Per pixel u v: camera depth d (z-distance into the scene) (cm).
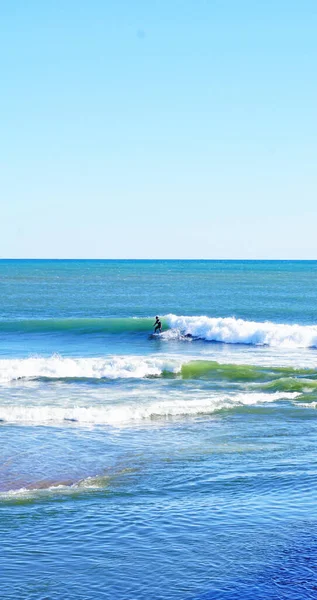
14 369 2667
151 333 4241
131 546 977
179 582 864
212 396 2216
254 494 1210
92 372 2648
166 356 3272
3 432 1727
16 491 1245
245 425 1816
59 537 1011
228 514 1106
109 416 1905
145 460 1460
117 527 1052
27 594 831
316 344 3709
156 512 1120
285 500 1174
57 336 4169
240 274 16462
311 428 1778
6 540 999
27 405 2048
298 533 1023
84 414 1912
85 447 1577
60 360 2806
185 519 1087
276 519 1083
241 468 1384
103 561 926
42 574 887
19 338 4091
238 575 882
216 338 3978
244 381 2531
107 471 1377
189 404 2066
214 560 928
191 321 4272
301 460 1443
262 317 5319
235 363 2988
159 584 859
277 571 895
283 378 2473
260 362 3031
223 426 1803
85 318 5066
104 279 13325
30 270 19750
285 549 964
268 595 829
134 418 1906
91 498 1200
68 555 946
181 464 1423
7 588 847
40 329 4403
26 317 5344
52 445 1595
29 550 962
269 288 9856
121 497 1203
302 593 834
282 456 1480
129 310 5969
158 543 987
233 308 6103
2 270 19675
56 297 7850
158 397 2197
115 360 2788
